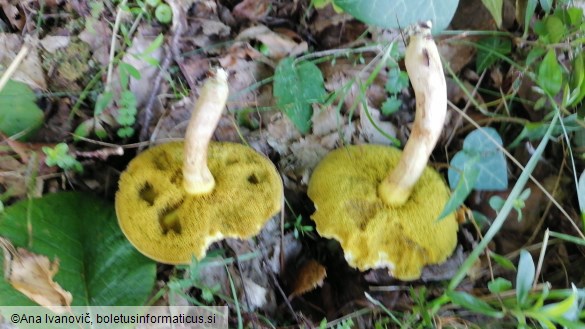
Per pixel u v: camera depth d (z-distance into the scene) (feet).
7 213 0.89
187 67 1.12
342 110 1.12
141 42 1.11
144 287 0.90
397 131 1.12
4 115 0.99
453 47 1.17
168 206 0.89
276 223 1.03
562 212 1.02
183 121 1.08
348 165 0.93
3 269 0.85
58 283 0.86
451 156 1.11
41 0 1.12
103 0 1.12
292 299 1.01
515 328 0.93
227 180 0.89
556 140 1.05
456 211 0.95
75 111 1.06
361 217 0.90
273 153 1.09
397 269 0.91
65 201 0.94
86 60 1.10
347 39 1.20
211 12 1.18
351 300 1.01
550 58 0.97
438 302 0.88
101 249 0.92
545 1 1.08
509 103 1.13
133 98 1.03
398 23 0.98
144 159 0.90
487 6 1.06
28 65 1.07
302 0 1.21
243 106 1.11
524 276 0.83
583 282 0.98
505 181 1.01
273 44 1.17
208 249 1.00
